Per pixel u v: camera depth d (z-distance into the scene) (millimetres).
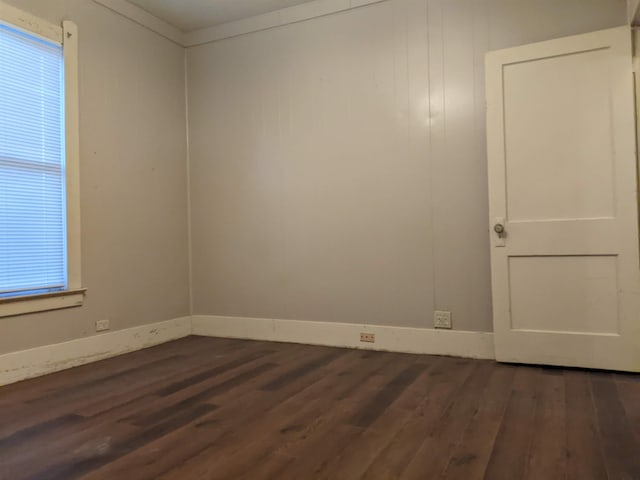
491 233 3020
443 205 3301
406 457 1749
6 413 2285
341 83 3627
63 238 3156
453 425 2037
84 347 3240
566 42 2846
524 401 2311
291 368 3023
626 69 2725
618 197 2734
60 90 3154
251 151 3980
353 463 1712
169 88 4066
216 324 4121
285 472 1655
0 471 1699
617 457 1707
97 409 2326
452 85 3273
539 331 2912
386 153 3473
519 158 2959
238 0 3686
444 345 3287
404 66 3414
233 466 1708
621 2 2863
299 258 3787
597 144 2787
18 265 2891
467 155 3234
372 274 3521
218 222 4121
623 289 2717
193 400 2438
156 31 3932
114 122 3541
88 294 3295
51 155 3100
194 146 4195
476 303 3211
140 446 1893
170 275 4012
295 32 3797
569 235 2834
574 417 2088
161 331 3885
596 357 2775
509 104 2984
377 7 3496
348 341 3594
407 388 2564
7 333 2789
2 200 2811
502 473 1614
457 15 3260
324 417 2164
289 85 3826
